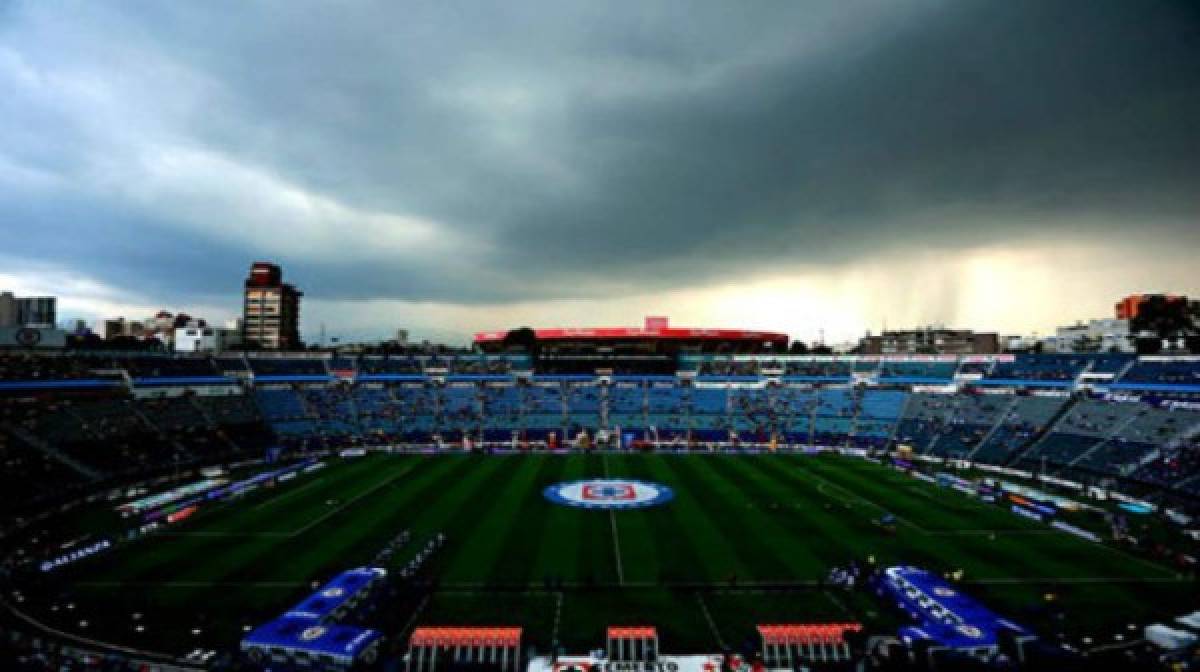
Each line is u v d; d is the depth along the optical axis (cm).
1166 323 16762
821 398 13000
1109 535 5900
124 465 8231
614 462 9675
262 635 3525
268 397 11806
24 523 6234
